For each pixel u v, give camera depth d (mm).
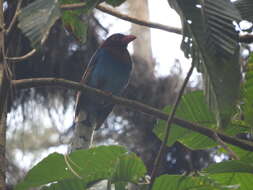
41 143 22141
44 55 17922
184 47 5738
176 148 21156
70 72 18516
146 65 21969
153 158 21969
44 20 5484
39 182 7016
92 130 12867
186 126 7883
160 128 8445
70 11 9047
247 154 8094
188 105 8367
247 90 7828
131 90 21719
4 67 6941
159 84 21688
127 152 6910
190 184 6637
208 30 5613
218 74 5758
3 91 6996
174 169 21203
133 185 6582
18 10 7043
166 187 6691
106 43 14062
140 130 22000
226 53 5602
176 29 8758
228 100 5918
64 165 6906
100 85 13828
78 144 12148
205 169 6977
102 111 13000
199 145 8539
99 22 18656
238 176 7746
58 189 6695
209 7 5656
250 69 7867
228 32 5621
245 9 6953
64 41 18094
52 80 8039
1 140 7004
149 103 21719
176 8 5586
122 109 21859
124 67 13805
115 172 6527
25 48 16891
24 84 7828
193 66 5809
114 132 21969
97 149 6805
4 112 7109
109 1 8305
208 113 8336
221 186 6504
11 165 19969
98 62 13734
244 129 8125
